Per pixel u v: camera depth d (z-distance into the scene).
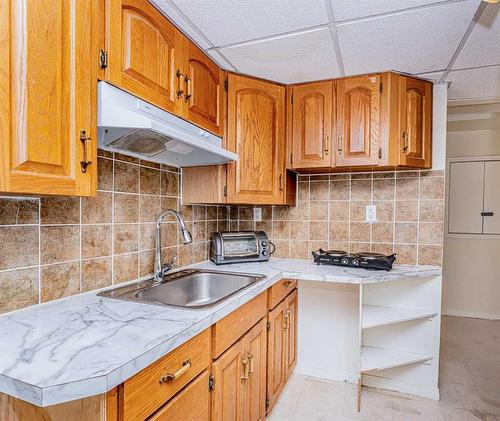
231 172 1.93
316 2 1.29
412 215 2.17
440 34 1.51
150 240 1.72
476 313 3.74
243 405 1.45
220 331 1.24
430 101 2.07
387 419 1.88
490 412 1.96
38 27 0.84
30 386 0.66
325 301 2.37
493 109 2.97
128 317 1.08
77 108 0.94
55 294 1.24
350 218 2.32
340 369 2.33
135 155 1.57
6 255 1.08
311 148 2.09
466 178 3.74
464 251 3.77
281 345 2.03
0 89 0.76
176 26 1.44
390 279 1.90
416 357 2.11
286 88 2.14
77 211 1.32
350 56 1.74
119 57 1.11
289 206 2.47
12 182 0.78
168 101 1.37
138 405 0.82
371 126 1.95
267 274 1.83
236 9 1.33
